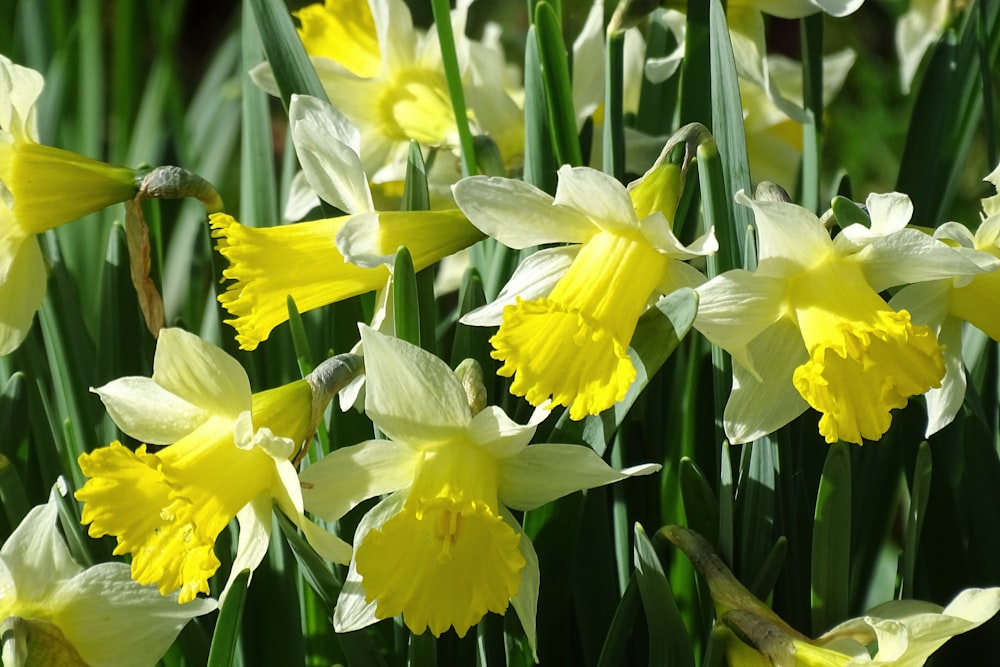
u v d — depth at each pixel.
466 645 0.66
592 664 0.67
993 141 0.71
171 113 1.04
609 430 0.62
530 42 0.68
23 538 0.63
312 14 0.79
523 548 0.61
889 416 0.61
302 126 0.62
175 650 0.67
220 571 0.67
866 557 0.72
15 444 0.69
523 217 0.61
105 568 0.64
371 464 0.61
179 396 0.60
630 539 0.68
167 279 1.01
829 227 0.64
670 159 0.62
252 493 0.60
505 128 0.77
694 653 0.67
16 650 0.62
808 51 0.72
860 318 0.60
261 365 0.71
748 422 0.62
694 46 0.69
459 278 0.86
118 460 0.61
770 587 0.64
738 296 0.61
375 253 0.62
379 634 0.65
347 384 0.62
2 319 0.67
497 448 0.60
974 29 0.71
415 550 0.60
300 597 0.70
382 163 0.77
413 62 0.77
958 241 0.60
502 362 0.67
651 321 0.60
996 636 0.67
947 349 0.63
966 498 0.70
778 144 0.81
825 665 0.60
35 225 0.66
